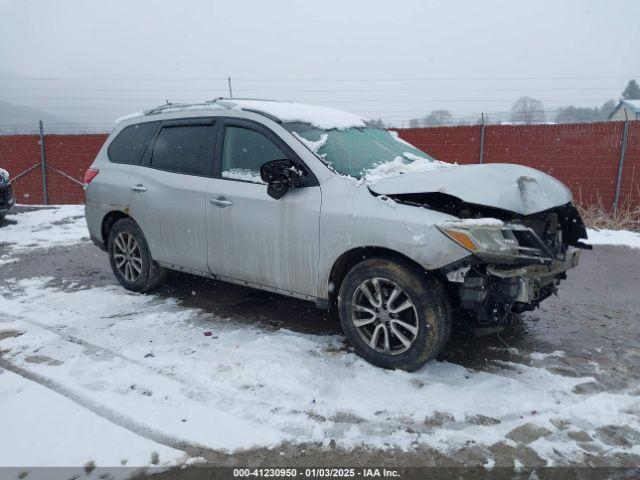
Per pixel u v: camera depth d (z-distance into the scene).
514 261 3.13
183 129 4.70
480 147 11.20
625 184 10.27
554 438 2.76
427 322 3.29
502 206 3.21
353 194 3.54
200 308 4.79
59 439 2.74
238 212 4.07
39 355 3.75
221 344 3.93
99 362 3.62
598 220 9.59
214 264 4.36
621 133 10.13
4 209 9.35
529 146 10.88
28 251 7.41
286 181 3.66
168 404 3.08
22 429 2.82
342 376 3.41
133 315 4.59
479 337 4.13
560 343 4.04
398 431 2.82
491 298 3.28
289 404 3.07
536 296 3.58
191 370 3.49
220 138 4.35
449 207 3.49
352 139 4.25
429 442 2.73
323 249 3.63
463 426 2.86
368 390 3.22
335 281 3.73
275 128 4.01
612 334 4.24
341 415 2.96
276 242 3.88
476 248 3.04
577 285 5.76
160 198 4.69
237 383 3.32
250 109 4.22
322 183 3.69
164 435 2.77
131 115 5.35
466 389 3.25
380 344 3.59
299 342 3.96
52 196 14.36
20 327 4.29
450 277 3.17
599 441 2.74
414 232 3.21
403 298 3.47
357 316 3.63
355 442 2.73
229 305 4.88
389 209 3.35
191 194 4.41
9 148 14.52
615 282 5.89
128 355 3.73
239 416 2.95
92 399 3.13
